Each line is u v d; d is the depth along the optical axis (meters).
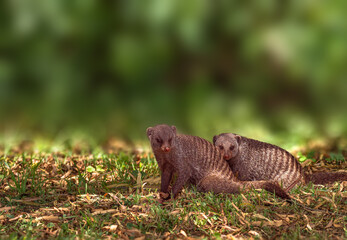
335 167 9.20
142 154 10.58
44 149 11.30
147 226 6.41
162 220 6.52
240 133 13.86
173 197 7.19
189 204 6.96
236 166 8.11
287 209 6.86
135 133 14.16
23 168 8.80
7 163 9.03
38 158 9.84
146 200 7.21
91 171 8.80
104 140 13.17
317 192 7.34
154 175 8.23
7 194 7.51
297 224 6.47
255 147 8.15
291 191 7.46
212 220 6.57
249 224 6.43
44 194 7.52
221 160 7.79
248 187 7.30
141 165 8.88
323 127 14.55
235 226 6.45
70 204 7.11
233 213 6.69
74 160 9.63
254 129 14.28
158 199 7.20
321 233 6.24
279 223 6.45
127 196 7.41
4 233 6.25
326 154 10.12
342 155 10.15
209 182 7.50
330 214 6.72
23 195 7.49
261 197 7.09
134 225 6.43
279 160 8.04
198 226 6.45
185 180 7.36
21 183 7.81
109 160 9.50
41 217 6.60
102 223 6.43
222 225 6.48
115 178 8.20
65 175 8.45
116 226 6.36
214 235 6.20
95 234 6.14
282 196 7.10
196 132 14.30
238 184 7.39
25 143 12.70
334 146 11.80
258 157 8.08
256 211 6.75
